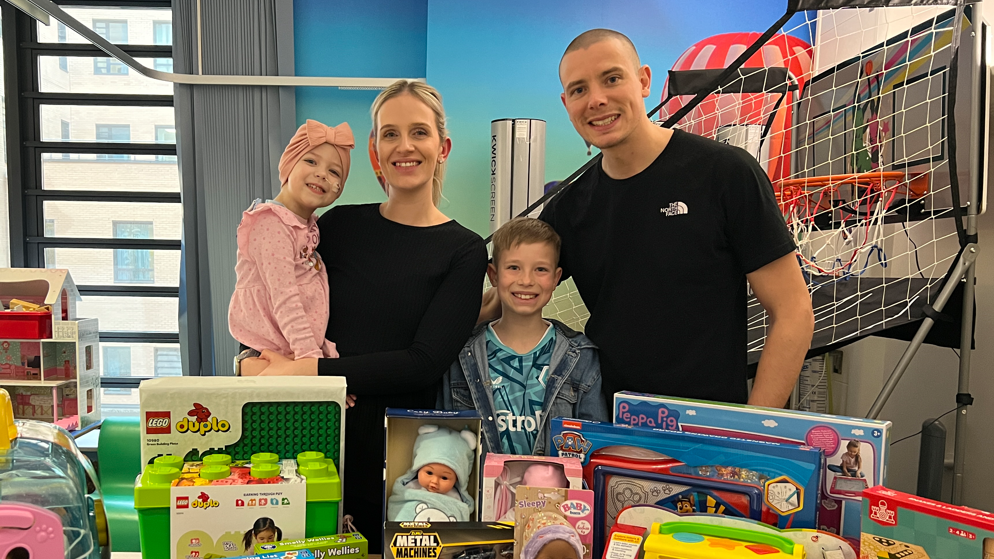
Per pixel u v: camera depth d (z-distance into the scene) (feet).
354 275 3.32
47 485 1.83
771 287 3.43
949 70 4.50
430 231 3.35
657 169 3.49
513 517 2.14
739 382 3.58
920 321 5.15
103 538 2.08
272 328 3.17
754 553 1.75
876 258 6.35
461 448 2.29
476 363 3.22
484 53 8.63
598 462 2.19
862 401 6.68
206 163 8.52
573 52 3.32
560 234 3.88
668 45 8.65
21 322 7.27
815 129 7.25
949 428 5.52
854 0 4.29
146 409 2.15
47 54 9.18
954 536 1.65
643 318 3.48
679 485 2.10
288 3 8.62
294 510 2.04
